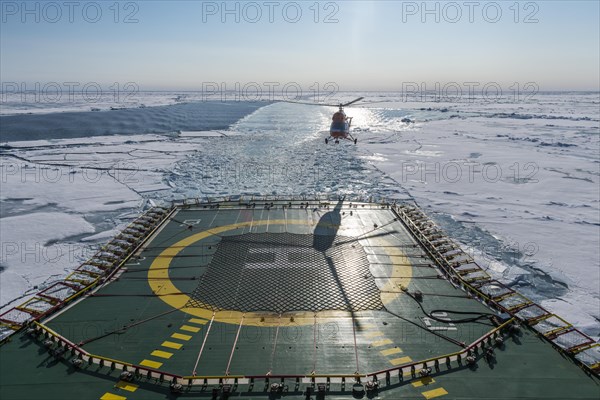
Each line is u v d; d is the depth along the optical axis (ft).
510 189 217.77
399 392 53.21
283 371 57.06
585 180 234.17
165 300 75.61
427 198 201.77
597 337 91.56
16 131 420.36
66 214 175.32
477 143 357.61
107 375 55.98
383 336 65.26
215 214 123.75
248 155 304.91
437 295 78.13
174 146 340.80
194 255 94.63
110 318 69.72
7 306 101.19
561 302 108.78
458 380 55.26
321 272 86.63
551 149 327.06
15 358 59.06
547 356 60.54
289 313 71.51
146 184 223.51
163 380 55.06
